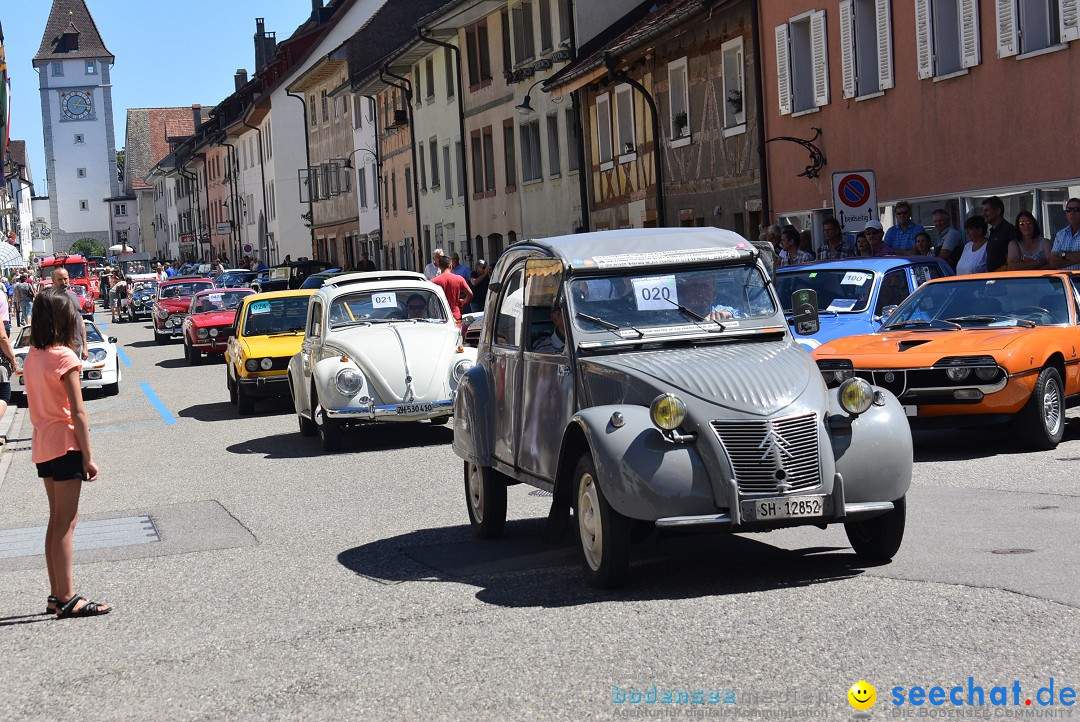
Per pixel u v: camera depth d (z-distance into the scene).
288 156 84.62
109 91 173.38
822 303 16.17
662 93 34.28
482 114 48.12
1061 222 20.42
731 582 8.19
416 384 16.50
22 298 50.66
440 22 47.97
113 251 118.19
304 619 8.01
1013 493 10.73
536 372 9.35
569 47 39.47
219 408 23.70
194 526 11.90
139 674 7.04
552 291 9.22
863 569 8.28
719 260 9.29
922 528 9.46
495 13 45.94
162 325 45.34
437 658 6.87
